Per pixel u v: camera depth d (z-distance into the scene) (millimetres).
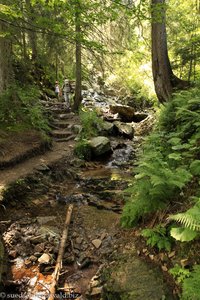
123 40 13633
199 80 10766
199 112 7645
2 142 9172
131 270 4160
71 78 25109
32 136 10461
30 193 7359
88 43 7473
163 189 4812
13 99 11398
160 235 4355
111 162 11156
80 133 12555
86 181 8859
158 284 3752
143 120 16562
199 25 13859
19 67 16875
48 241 5473
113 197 7543
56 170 9070
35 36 18328
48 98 18984
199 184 4852
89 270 4781
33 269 4781
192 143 6352
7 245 5312
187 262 3723
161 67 11562
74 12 6879
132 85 24547
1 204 6316
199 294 2957
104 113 17547
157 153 6398
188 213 3525
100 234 5719
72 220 6395
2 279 4406
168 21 14102
